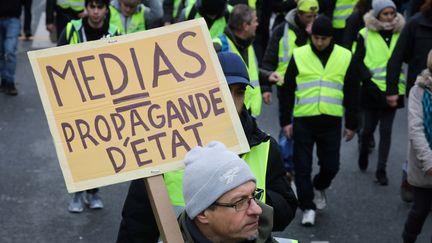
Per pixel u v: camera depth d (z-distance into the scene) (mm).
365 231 7320
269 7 11289
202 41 3604
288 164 8031
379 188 8281
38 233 7090
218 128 3518
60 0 11625
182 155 3467
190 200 2992
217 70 3578
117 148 3432
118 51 3543
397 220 7562
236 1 10758
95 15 7070
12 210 7523
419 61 7656
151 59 3555
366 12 9070
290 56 7930
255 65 6770
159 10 9172
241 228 2969
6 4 10539
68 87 3479
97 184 3391
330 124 7184
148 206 3852
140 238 3883
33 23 14945
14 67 10766
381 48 8180
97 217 7410
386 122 8266
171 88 3531
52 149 9102
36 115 10172
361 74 8219
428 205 6219
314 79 7129
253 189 2980
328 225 7395
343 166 8836
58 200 7777
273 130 9977
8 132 9555
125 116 3477
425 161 5918
